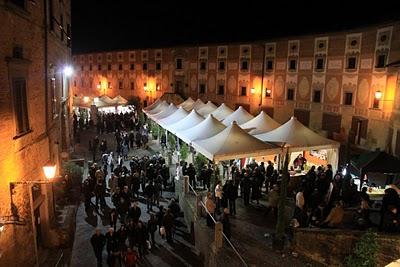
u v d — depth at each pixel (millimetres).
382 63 24922
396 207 10266
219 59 40781
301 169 18688
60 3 17219
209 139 15688
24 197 9906
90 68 59094
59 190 15695
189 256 12609
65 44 19688
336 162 18891
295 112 33562
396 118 21078
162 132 27625
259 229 12367
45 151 12281
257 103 37312
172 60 46406
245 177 14242
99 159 24047
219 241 11039
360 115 27234
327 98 30438
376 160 14938
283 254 10875
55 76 15125
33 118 11008
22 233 9711
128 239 13188
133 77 51938
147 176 17781
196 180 17953
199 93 43688
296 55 33000
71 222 13586
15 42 9453
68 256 11891
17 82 9742
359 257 9766
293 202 14461
